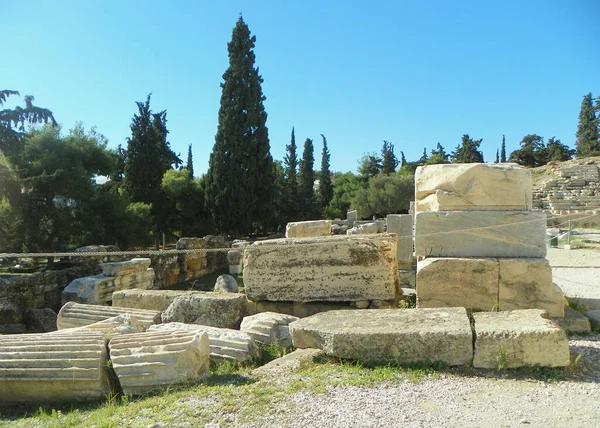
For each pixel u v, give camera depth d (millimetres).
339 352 5078
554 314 6324
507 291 6430
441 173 7191
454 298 6562
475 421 3654
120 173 37344
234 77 32094
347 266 7594
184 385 5059
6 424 4707
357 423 3684
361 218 48656
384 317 5516
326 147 56188
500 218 6742
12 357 5414
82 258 14938
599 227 26547
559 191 40844
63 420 4570
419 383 4445
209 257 21438
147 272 14320
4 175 18641
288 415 3906
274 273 7906
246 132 32531
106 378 5359
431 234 6926
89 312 8398
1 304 11414
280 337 6793
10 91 20859
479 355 4730
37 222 19719
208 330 6648
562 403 3920
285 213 45562
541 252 6641
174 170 35250
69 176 20516
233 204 31812
